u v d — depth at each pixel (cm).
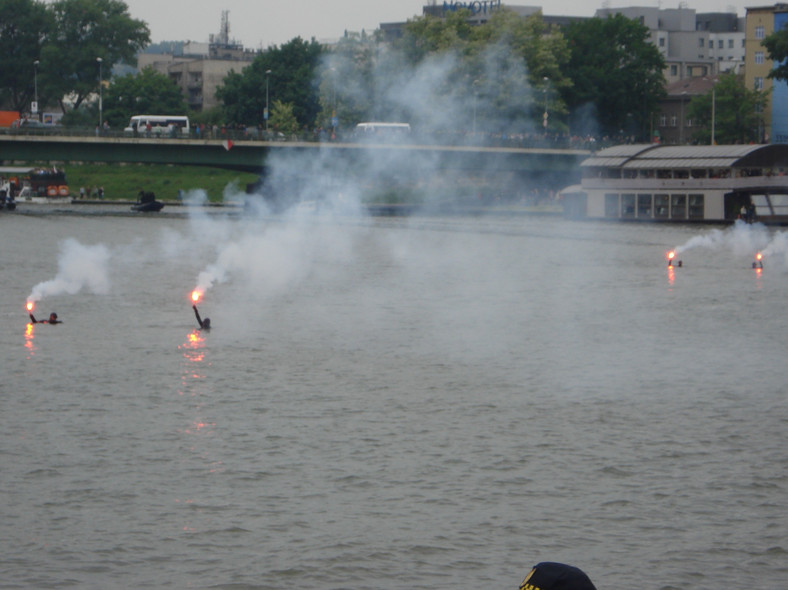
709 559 3741
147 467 4641
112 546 3800
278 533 3928
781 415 5622
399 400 5931
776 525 4028
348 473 4584
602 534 3944
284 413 5597
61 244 15662
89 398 5872
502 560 3719
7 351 7169
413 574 3606
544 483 4475
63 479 4472
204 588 3497
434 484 4453
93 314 8956
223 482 4456
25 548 3775
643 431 5288
